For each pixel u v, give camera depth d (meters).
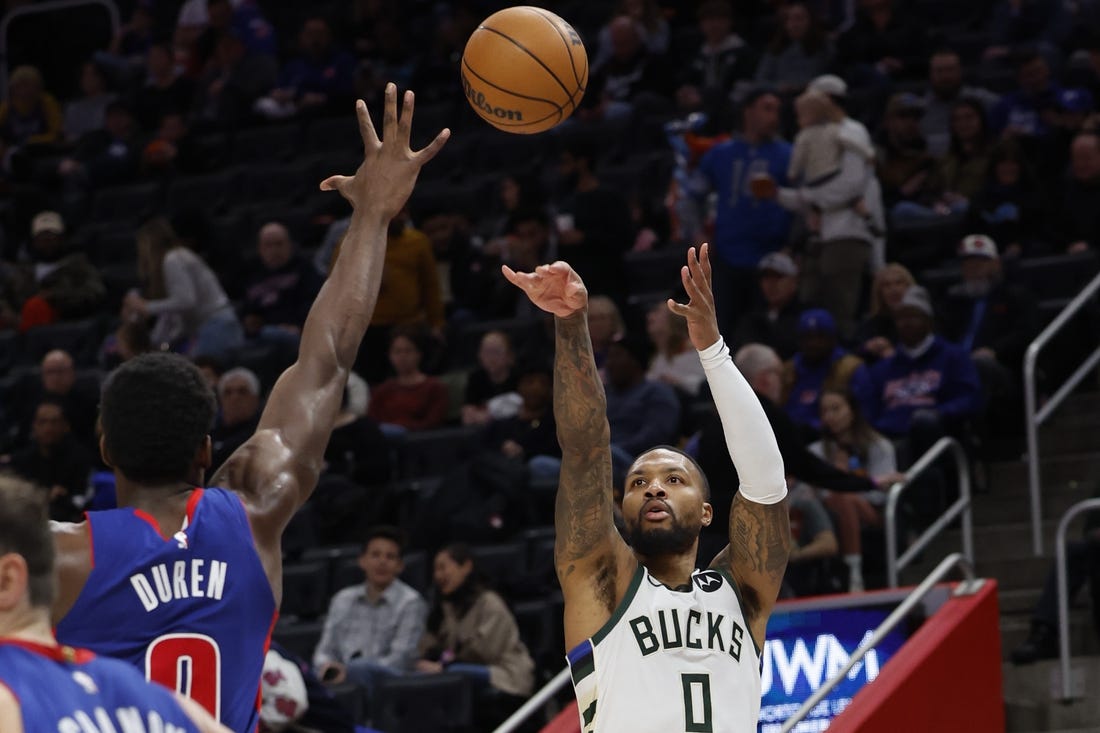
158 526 4.15
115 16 25.33
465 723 10.51
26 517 3.34
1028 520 12.95
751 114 15.38
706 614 5.78
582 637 5.77
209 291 16.14
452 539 12.56
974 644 9.89
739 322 14.38
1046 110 16.75
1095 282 13.00
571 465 5.71
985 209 15.32
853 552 11.59
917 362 13.09
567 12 21.78
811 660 9.87
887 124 16.86
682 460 5.98
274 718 7.73
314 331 4.62
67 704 3.20
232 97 21.73
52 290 17.94
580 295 5.52
